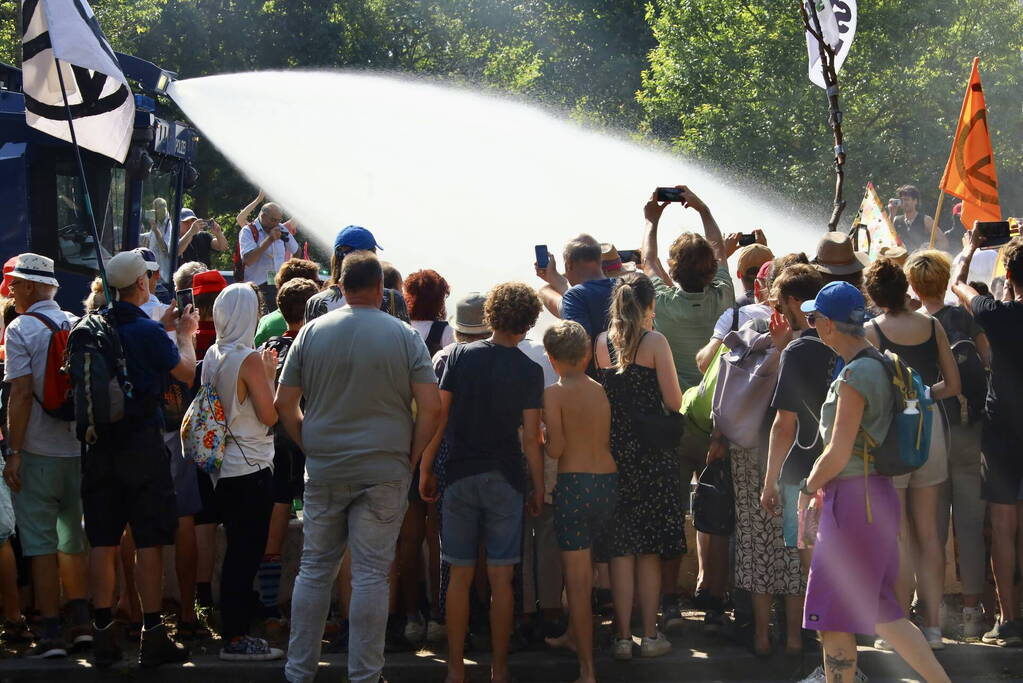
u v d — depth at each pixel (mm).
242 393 5988
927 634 6078
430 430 5422
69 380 5891
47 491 6102
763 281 6379
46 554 6086
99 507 5812
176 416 6406
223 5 34562
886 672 6062
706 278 6449
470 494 5641
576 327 5820
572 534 5715
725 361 5883
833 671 5016
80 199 9773
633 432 5945
